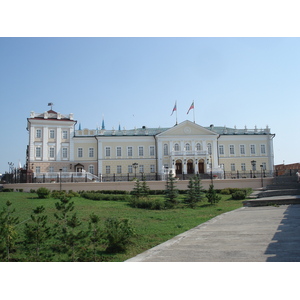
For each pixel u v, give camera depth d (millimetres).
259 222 15453
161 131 69312
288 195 29156
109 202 29359
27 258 11008
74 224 12258
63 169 62219
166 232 14508
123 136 64500
